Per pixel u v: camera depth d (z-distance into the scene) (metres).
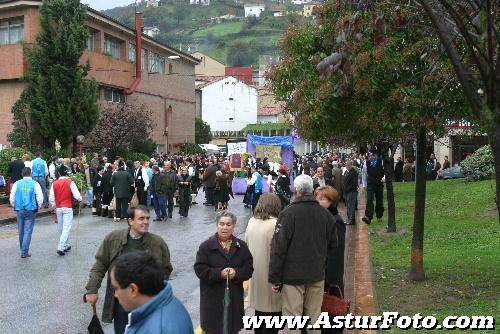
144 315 3.23
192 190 28.23
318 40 11.11
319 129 11.25
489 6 5.33
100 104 36.75
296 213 6.73
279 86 12.26
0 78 35.00
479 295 8.67
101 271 6.39
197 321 8.88
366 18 7.39
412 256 9.98
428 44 8.41
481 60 5.68
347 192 18.05
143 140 39.75
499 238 12.88
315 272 6.75
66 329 8.46
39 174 23.50
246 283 10.88
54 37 32.19
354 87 9.09
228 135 79.38
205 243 6.68
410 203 23.69
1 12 35.25
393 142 16.58
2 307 9.53
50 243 15.85
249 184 23.47
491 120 5.24
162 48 50.47
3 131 34.97
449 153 41.19
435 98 8.37
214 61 97.75
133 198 19.67
